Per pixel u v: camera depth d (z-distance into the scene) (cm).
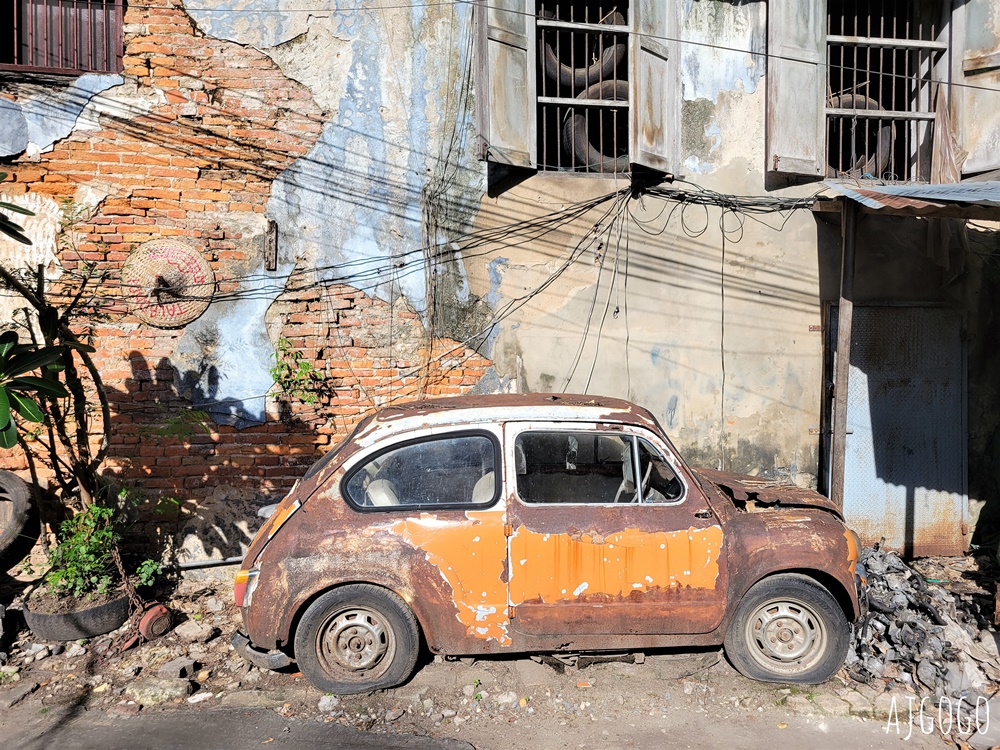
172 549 642
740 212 704
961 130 720
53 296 616
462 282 674
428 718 428
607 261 690
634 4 653
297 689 458
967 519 721
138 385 633
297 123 648
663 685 459
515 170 673
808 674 456
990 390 733
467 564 438
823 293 716
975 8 711
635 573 442
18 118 609
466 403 489
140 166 628
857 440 712
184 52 631
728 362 708
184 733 412
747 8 704
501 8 639
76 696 452
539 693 452
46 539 628
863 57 762
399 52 657
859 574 501
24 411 475
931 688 456
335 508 445
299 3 642
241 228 645
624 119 715
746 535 453
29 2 638
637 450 461
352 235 659
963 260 722
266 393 652
